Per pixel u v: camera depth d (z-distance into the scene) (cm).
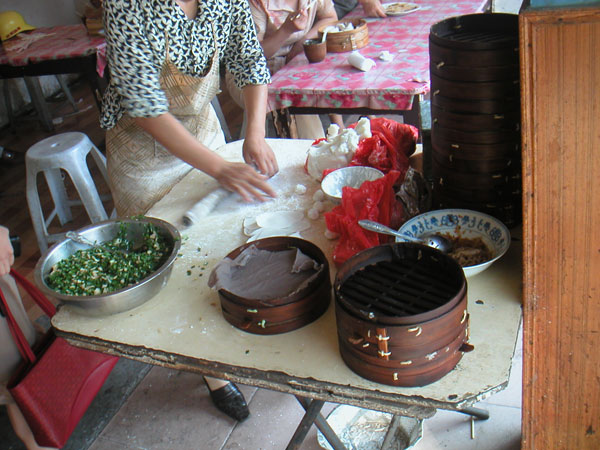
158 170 205
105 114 198
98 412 222
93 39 391
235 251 134
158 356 121
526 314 115
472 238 135
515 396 202
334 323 121
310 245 131
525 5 96
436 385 105
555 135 98
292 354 115
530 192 103
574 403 122
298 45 346
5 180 424
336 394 109
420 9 365
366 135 175
